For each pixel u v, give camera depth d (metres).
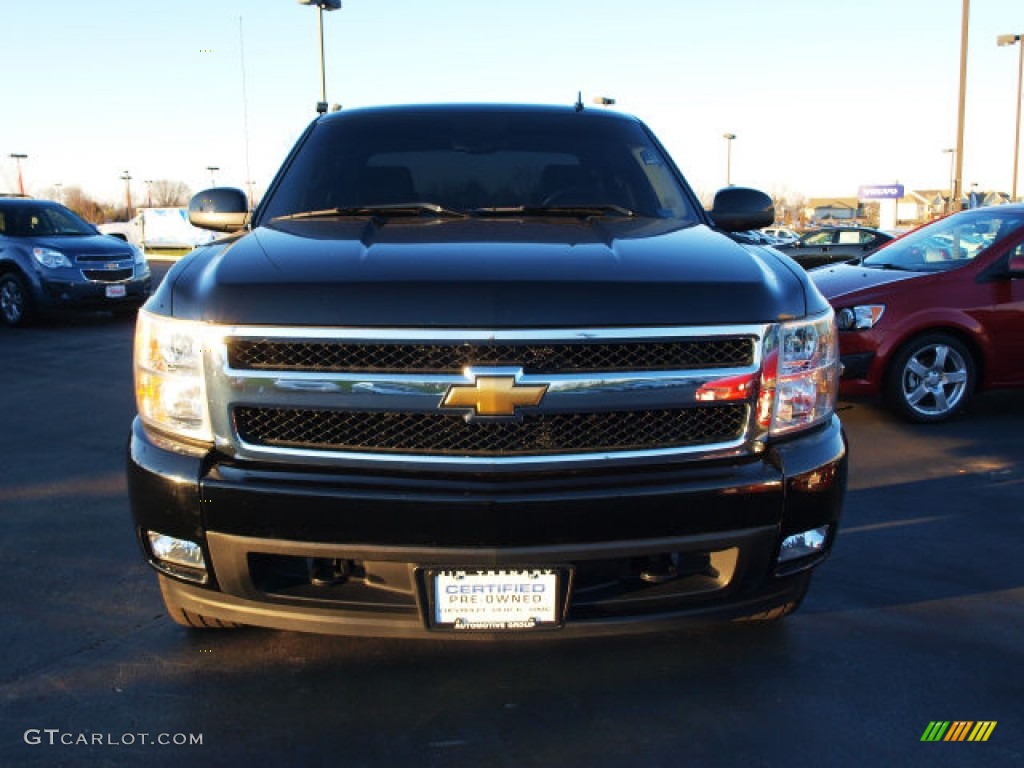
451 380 2.28
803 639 3.12
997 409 6.94
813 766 2.41
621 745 2.51
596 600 2.44
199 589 2.56
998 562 3.82
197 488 2.38
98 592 3.51
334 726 2.59
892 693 2.77
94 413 6.84
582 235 2.92
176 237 47.75
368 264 2.48
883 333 6.29
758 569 2.49
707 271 2.53
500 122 3.97
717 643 3.09
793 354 2.50
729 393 2.40
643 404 2.34
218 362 2.36
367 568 2.43
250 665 2.93
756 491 2.41
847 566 3.78
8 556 3.89
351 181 3.65
